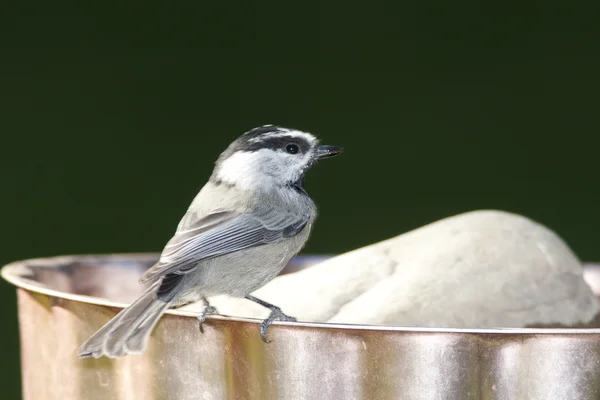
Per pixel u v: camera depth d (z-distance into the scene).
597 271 7.96
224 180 6.73
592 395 4.95
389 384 5.01
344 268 6.98
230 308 6.93
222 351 5.31
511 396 4.95
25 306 6.32
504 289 6.65
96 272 7.46
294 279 7.09
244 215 6.45
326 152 7.12
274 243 6.57
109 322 5.38
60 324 5.91
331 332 5.07
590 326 6.82
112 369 5.68
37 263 7.09
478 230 7.11
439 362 4.96
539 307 6.68
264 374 5.20
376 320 6.34
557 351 4.95
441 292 6.53
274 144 6.91
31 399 6.27
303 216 6.84
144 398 5.56
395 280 6.71
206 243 6.19
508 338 4.95
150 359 5.54
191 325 5.39
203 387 5.37
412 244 7.16
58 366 5.95
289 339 5.14
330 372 5.09
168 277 5.79
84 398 5.79
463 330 4.95
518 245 7.00
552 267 6.93
